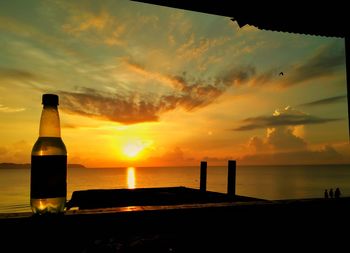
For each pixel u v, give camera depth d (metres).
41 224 0.49
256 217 0.65
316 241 0.64
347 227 0.71
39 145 0.52
